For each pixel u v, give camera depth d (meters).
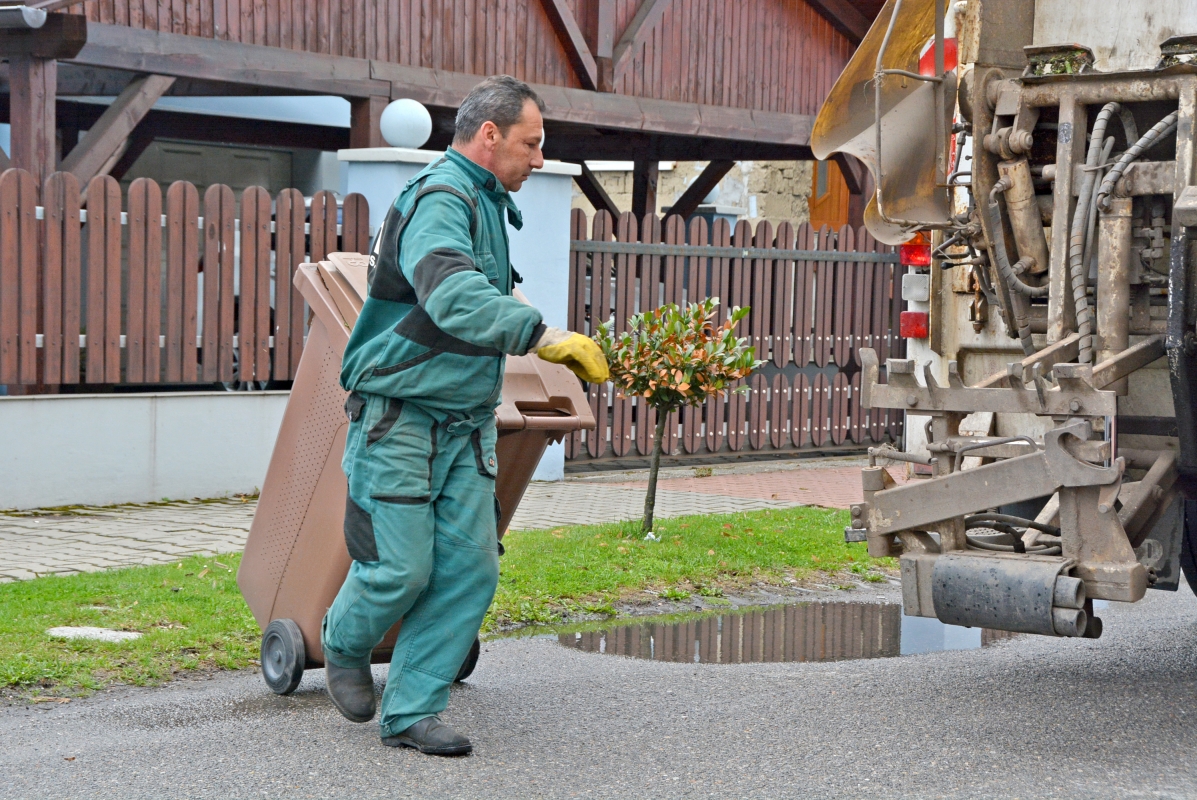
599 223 10.97
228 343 9.31
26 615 5.58
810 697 4.74
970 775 3.84
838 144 5.44
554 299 10.47
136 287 8.88
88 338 8.71
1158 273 4.39
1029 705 4.64
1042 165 4.75
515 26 12.14
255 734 4.18
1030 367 4.43
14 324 8.42
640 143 15.50
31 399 8.51
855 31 14.65
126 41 9.77
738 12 13.79
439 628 4.01
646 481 10.83
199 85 11.19
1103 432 3.99
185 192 9.04
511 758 3.97
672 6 13.20
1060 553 4.15
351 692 4.20
